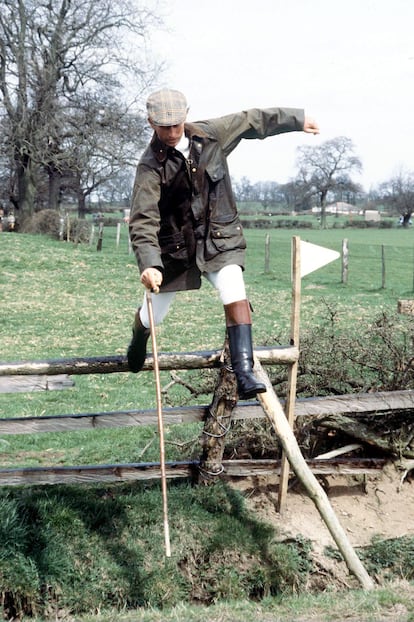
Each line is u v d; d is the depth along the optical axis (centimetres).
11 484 635
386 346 768
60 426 628
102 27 4500
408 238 6806
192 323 1872
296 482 703
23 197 5044
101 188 6316
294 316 633
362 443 720
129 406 1100
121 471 655
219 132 511
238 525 638
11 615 582
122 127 4597
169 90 487
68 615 579
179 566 613
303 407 652
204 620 502
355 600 522
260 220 8706
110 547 616
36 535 616
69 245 3712
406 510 679
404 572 623
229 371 636
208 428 658
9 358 1480
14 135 4525
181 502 655
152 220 496
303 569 618
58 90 4675
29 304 2158
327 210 12319
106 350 1580
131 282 2670
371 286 2762
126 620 515
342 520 665
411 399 667
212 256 503
